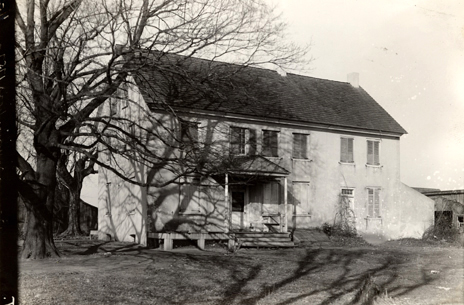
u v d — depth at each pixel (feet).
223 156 78.64
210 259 63.82
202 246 78.84
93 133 57.47
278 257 69.41
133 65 61.72
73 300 37.45
